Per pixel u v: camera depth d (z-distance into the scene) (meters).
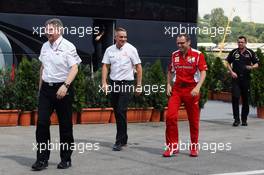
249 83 14.26
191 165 9.20
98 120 13.88
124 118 10.49
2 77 12.94
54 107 8.65
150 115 14.58
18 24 15.70
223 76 22.34
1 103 12.82
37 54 15.95
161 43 18.11
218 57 22.52
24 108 13.02
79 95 13.44
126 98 10.48
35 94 13.06
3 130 12.41
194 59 9.71
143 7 17.77
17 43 15.70
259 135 12.74
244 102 14.32
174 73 10.00
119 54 10.43
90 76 14.05
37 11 15.96
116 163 9.27
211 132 13.12
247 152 10.52
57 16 16.30
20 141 11.12
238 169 8.95
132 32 17.59
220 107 19.47
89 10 16.86
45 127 8.52
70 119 8.67
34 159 9.41
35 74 13.06
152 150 10.55
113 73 10.48
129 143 11.30
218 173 8.61
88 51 16.91
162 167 8.99
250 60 14.05
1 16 15.49
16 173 8.34
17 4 15.68
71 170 8.64
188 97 9.84
